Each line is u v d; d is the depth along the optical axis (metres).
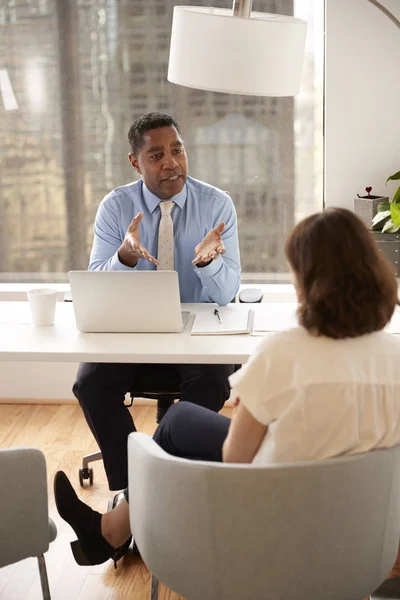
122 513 2.35
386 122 3.96
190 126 4.13
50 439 3.75
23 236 4.30
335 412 1.63
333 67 3.92
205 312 2.78
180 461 1.69
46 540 1.90
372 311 1.62
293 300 4.03
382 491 1.71
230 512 1.66
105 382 2.77
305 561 1.69
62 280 4.33
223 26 2.42
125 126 4.15
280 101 4.08
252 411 1.66
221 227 2.77
